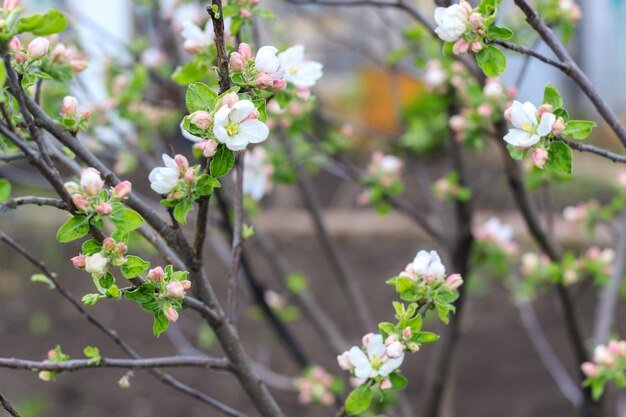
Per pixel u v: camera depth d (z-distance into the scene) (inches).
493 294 279.1
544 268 138.2
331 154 151.7
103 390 233.9
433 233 149.2
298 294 166.7
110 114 148.7
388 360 76.1
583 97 420.2
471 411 219.6
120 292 67.7
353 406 78.0
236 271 90.2
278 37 162.6
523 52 77.5
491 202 330.6
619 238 142.1
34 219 327.3
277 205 347.3
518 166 123.9
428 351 247.3
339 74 466.0
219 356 245.9
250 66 68.4
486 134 132.2
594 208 143.6
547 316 266.1
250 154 127.6
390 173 145.6
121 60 161.3
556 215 311.3
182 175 70.8
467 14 74.4
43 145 68.4
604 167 373.4
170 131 161.0
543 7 115.8
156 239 83.0
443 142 171.9
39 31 64.4
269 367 239.8
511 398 224.8
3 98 65.0
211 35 89.0
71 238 66.6
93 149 142.0
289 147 146.0
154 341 255.8
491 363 242.4
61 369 81.0
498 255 152.7
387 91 424.2
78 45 150.5
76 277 297.6
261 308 151.9
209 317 84.2
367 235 321.4
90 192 66.3
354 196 360.2
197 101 65.6
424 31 137.8
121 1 308.8
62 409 224.7
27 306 278.2
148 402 228.8
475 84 126.4
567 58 78.5
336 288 286.5
